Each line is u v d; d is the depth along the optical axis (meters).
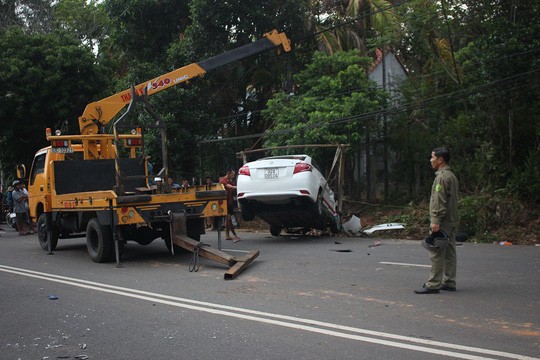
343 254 11.18
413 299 7.05
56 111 21.98
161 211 10.47
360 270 9.23
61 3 30.30
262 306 6.94
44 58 21.97
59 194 12.33
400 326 5.89
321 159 17.98
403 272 8.95
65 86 21.97
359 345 5.32
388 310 6.56
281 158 13.43
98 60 23.77
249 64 20.97
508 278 8.28
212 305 7.08
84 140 12.82
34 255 12.65
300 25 20.02
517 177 13.81
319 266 9.76
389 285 7.96
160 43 22.70
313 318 6.32
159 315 6.68
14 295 8.07
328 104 17.62
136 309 7.01
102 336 5.92
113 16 22.19
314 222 13.84
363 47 21.69
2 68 21.30
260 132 22.42
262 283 8.38
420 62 20.33
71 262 11.29
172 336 5.82
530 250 11.22
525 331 5.60
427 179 18.19
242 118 22.42
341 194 14.99
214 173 21.02
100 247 10.80
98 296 7.84
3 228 22.00
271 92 21.92
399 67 24.75
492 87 14.23
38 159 13.72
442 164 7.42
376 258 10.52
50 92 21.72
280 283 8.34
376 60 23.97
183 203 10.74
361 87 18.31
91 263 11.04
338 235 14.90
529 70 13.52
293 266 9.82
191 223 11.48
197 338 5.72
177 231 10.43
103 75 22.89
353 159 19.44
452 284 7.46
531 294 7.20
